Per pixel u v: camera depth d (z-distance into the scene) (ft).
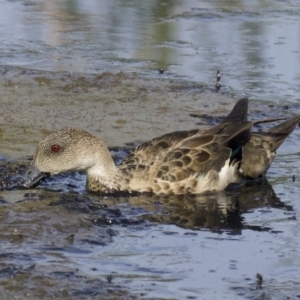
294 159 48.16
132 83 60.29
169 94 58.44
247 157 44.62
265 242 36.40
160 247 35.35
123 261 33.58
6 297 29.68
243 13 81.76
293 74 64.08
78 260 33.32
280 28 76.69
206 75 63.16
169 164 42.63
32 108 53.98
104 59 66.08
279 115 55.52
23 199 39.93
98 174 41.98
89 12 80.79
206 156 43.11
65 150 41.70
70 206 39.17
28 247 34.22
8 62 64.03
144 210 39.96
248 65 65.87
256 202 41.86
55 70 62.54
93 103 55.77
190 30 75.10
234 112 46.37
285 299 30.91
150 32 74.02
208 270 33.22
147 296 30.53
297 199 42.42
